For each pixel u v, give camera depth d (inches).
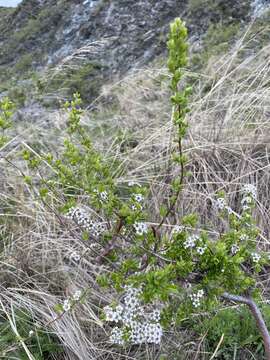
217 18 368.8
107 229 90.5
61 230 121.3
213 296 80.9
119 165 147.2
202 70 225.6
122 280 78.0
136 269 78.5
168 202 127.1
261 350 97.0
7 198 138.5
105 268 110.7
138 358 99.3
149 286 70.6
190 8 403.2
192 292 80.4
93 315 101.8
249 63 193.2
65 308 88.7
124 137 171.2
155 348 100.7
